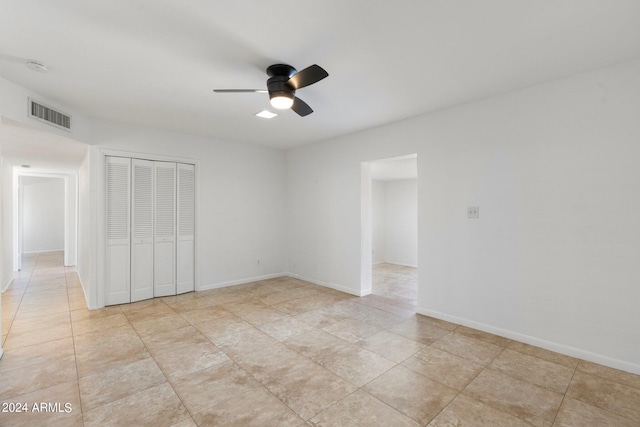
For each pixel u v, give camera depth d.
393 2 1.73
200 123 4.11
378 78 2.71
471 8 1.78
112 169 4.04
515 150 2.99
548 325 2.81
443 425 1.82
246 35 2.07
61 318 3.60
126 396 2.11
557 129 2.74
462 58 2.37
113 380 2.30
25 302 4.22
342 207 4.83
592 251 2.58
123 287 4.16
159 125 4.21
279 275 5.86
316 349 2.83
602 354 2.54
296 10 1.80
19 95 2.85
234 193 5.21
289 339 3.05
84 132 3.74
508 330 3.05
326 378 2.34
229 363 2.57
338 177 4.88
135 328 3.31
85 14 1.84
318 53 2.30
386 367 2.50
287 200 5.91
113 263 4.08
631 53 2.29
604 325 2.53
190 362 2.58
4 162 4.79
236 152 5.22
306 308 4.01
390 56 2.34
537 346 2.87
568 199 2.69
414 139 3.82
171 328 3.32
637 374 2.38
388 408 1.98
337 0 1.71
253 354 2.73
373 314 3.78
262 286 5.14
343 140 4.78
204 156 4.85
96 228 3.94
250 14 1.84
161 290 4.48
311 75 2.21
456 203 3.42
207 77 2.71
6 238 4.93
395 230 7.94
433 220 3.62
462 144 3.37
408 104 3.37
